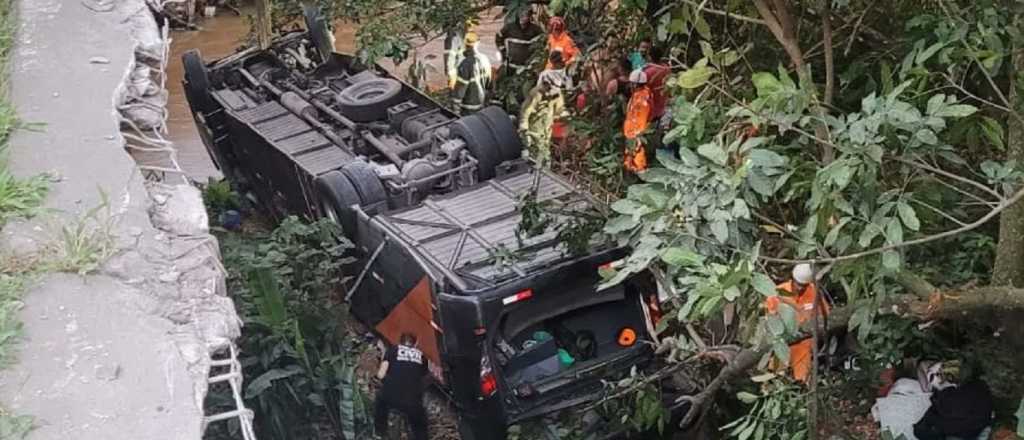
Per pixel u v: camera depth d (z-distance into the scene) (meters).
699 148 4.46
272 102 11.41
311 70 11.87
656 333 7.22
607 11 9.89
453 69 11.90
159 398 2.96
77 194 3.76
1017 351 6.49
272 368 7.07
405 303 8.37
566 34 9.95
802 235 4.70
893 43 6.25
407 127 10.23
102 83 4.53
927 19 5.23
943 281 5.90
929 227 5.62
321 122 10.78
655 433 7.61
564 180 8.88
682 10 6.43
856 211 4.49
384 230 8.52
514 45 11.69
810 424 5.62
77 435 2.81
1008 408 6.73
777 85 4.61
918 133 4.25
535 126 9.76
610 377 7.68
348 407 7.25
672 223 4.44
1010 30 4.85
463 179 9.34
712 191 4.33
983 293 5.02
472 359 7.50
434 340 8.07
